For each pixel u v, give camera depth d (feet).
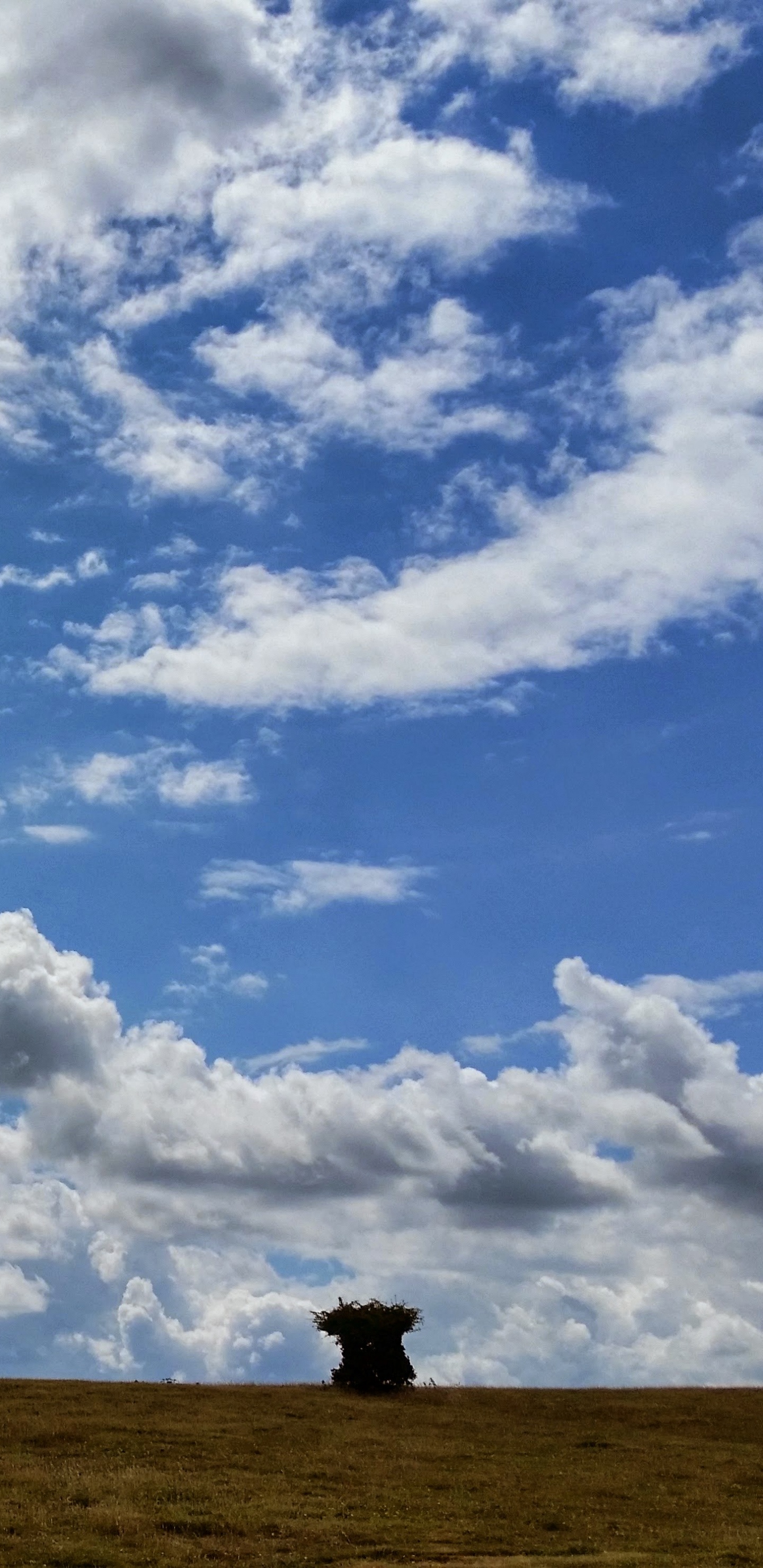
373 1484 135.85
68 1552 101.96
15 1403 177.47
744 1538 115.44
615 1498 134.10
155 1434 157.79
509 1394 211.00
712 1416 190.60
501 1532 116.37
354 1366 212.23
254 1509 120.67
